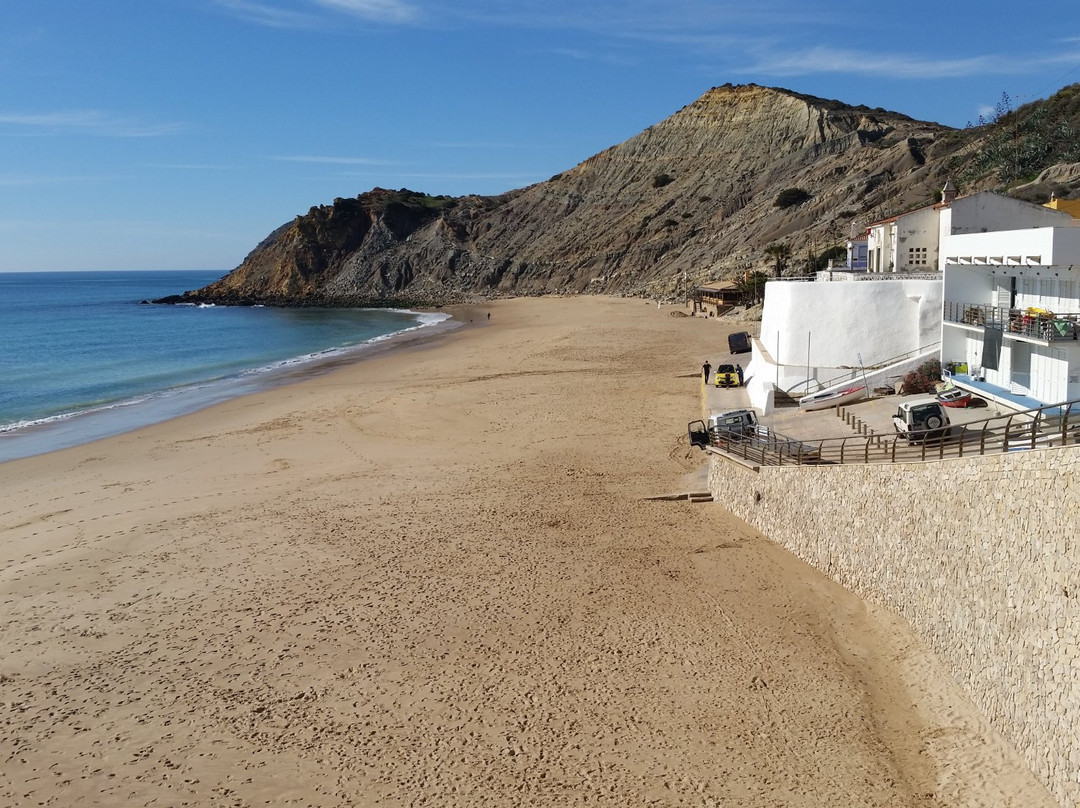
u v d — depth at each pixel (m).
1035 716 13.09
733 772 13.96
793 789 13.51
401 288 192.12
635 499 28.38
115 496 30.83
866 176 121.88
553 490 29.50
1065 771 12.21
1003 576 14.42
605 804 13.23
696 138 196.50
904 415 25.80
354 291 193.62
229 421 45.34
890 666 16.98
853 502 20.22
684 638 18.48
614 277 159.12
